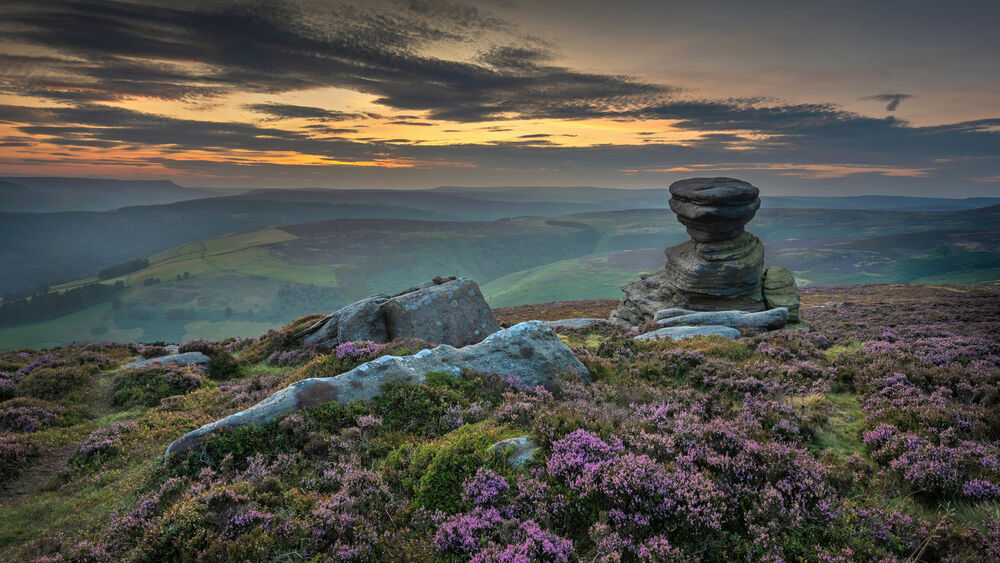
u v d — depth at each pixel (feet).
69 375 61.52
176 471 31.81
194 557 21.66
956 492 24.32
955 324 105.09
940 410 34.65
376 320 81.51
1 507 31.63
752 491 23.06
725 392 47.52
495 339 51.34
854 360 54.24
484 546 20.42
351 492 26.25
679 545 20.30
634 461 24.57
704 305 160.25
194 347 82.28
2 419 47.57
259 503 25.81
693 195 164.04
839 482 24.88
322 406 37.09
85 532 27.04
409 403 38.32
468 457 26.99
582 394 44.34
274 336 89.51
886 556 18.54
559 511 22.27
